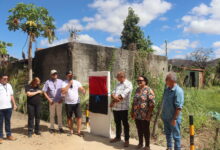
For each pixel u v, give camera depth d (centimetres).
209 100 1309
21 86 1127
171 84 488
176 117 479
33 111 651
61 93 668
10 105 605
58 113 691
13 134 664
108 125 667
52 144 599
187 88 1095
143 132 560
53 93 684
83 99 868
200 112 902
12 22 1140
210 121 876
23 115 947
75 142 620
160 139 673
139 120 559
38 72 1148
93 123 706
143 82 554
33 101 650
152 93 546
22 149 557
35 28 1158
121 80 602
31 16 1149
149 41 2544
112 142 624
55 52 1024
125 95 586
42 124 792
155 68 1377
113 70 1091
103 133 679
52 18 1213
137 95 559
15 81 1130
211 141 658
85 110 859
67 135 668
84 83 963
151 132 730
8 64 1310
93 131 706
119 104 595
